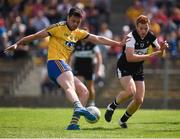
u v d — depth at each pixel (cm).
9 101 5797
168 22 6606
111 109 3155
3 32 6362
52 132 2762
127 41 3003
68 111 4050
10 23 7044
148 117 3666
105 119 3188
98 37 3028
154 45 3069
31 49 6178
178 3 7238
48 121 3375
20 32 6606
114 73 5912
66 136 2622
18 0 7406
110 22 7300
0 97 5806
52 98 5744
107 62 5938
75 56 4472
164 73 5600
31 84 6025
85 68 4466
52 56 2948
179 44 6256
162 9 7062
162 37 6256
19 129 2916
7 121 3353
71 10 2952
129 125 3197
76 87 3011
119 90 5831
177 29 6550
